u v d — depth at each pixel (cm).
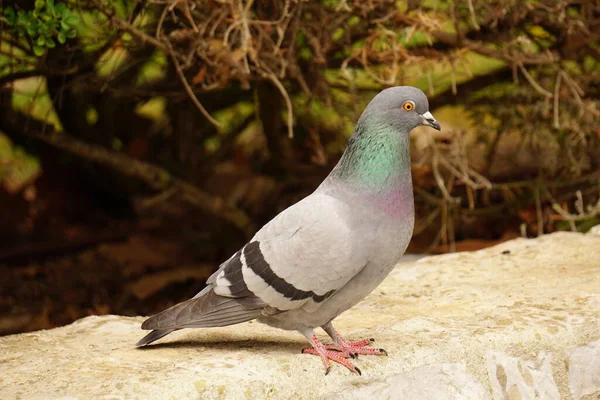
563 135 1202
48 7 852
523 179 1309
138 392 557
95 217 1441
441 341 661
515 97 1209
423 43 1130
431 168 1230
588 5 1089
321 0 987
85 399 546
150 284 1194
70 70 978
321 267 591
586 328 704
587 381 694
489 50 1044
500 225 1277
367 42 960
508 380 668
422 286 837
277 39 994
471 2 984
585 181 1255
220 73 938
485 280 846
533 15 1095
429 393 631
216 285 608
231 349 646
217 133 1355
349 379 615
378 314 750
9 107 1089
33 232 1378
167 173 1206
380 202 597
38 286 1195
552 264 883
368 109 607
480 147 1366
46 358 633
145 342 619
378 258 600
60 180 1442
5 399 550
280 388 590
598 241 948
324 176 1277
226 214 1243
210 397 565
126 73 1123
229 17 916
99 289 1195
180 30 922
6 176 1533
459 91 1247
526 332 688
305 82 1078
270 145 1257
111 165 1166
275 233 602
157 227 1378
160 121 1370
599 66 1289
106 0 943
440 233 1198
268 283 596
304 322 618
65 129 1248
